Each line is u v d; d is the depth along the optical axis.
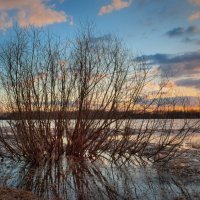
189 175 10.05
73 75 13.65
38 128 13.07
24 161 12.94
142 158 13.55
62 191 8.42
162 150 13.99
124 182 9.37
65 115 13.55
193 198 7.70
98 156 13.85
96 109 13.95
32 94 13.21
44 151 13.23
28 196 7.11
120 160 13.16
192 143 17.19
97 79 13.91
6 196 6.87
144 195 8.03
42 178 9.84
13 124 13.22
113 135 14.18
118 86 14.07
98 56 13.93
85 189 8.60
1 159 13.40
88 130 13.85
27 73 13.23
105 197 7.90
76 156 13.80
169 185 8.90
